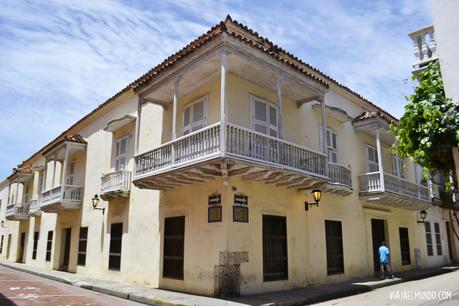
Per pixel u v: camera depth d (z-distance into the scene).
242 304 9.48
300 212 13.72
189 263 11.95
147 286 13.50
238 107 12.30
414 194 18.41
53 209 20.58
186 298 10.48
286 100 14.34
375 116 16.81
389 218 18.67
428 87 4.21
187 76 12.23
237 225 11.24
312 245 13.85
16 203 27.27
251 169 10.50
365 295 11.91
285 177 11.67
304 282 13.12
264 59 11.48
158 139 14.84
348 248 15.60
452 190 3.92
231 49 10.65
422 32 6.35
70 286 14.68
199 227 11.89
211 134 10.14
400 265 18.55
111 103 18.59
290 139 14.02
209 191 11.83
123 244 15.60
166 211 13.54
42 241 23.88
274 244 12.44
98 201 17.75
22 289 13.17
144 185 12.83
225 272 10.69
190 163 10.50
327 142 15.80
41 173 26.86
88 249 18.17
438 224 23.44
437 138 3.78
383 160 19.14
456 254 24.50
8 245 31.42
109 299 11.43
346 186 15.05
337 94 17.38
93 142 19.98
